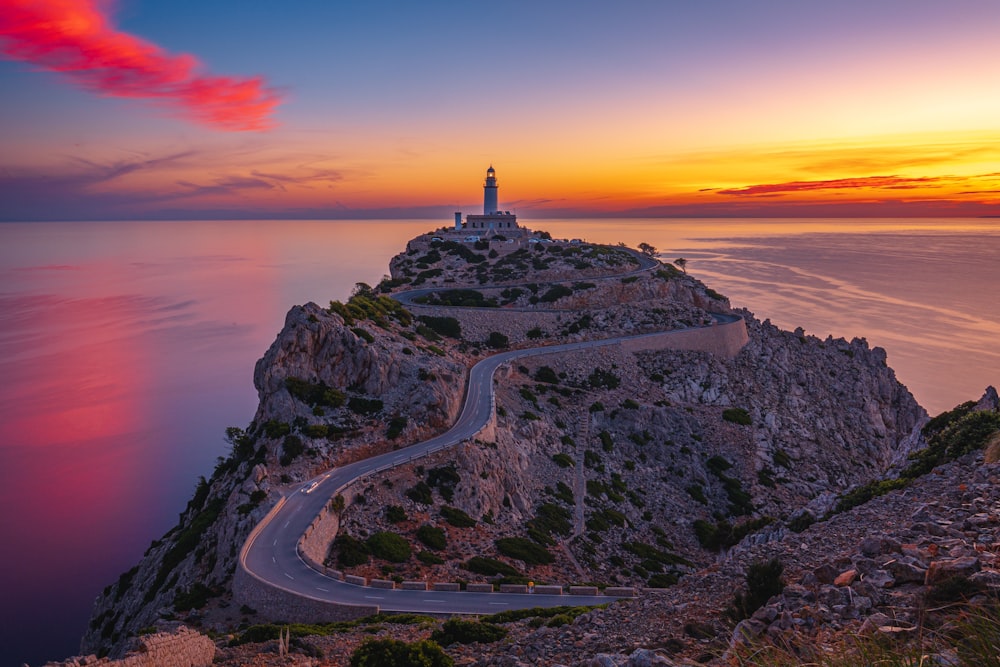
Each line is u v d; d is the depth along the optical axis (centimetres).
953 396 17700
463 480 6994
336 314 9181
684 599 2145
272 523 5669
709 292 15000
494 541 6300
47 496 15262
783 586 1831
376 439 7369
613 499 8331
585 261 15388
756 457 9756
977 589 1360
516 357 11019
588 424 9875
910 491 2756
